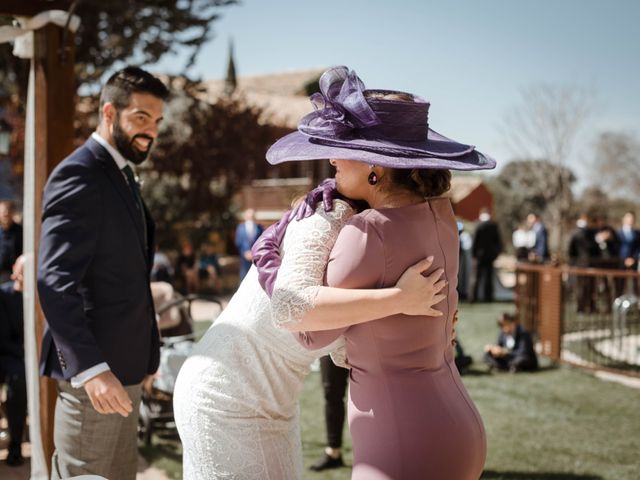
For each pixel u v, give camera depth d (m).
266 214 24.56
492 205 38.53
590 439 5.35
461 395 2.06
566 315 9.55
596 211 32.38
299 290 1.87
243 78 40.12
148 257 3.10
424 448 1.92
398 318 1.94
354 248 1.89
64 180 2.68
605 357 8.68
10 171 13.89
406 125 1.97
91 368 2.55
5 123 6.97
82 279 2.72
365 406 2.00
